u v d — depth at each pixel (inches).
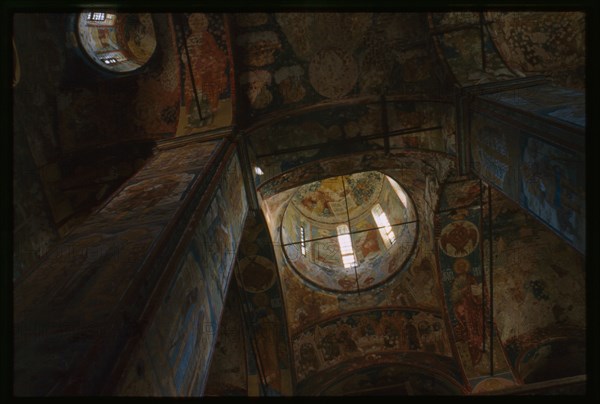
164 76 343.6
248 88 327.3
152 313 147.3
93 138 351.3
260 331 447.8
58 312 135.8
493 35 311.0
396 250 488.1
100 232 188.4
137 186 240.2
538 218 222.7
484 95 274.7
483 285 428.1
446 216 399.2
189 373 176.6
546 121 207.2
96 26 417.1
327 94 330.0
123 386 122.5
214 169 255.3
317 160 354.0
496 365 422.3
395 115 336.5
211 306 212.4
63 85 353.4
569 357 424.2
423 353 458.6
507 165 251.6
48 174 344.5
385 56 322.0
